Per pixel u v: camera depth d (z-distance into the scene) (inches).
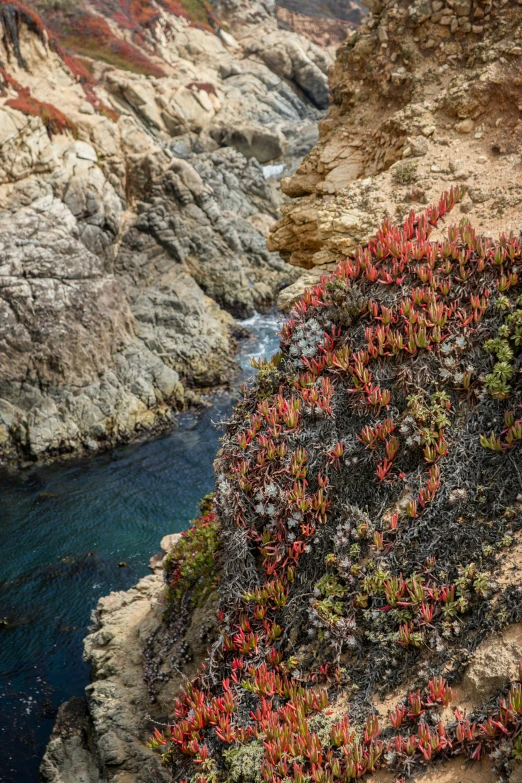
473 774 244.1
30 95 1411.2
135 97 1983.3
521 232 370.3
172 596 484.4
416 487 329.4
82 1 2297.0
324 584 328.5
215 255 1533.0
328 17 3531.0
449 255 369.1
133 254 1470.2
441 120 466.3
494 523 301.1
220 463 390.9
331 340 384.5
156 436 1093.8
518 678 251.0
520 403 322.7
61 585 725.9
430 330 354.3
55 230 1212.5
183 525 837.8
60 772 446.9
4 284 1099.9
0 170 1256.8
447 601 289.3
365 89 541.3
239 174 1935.3
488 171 420.5
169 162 1536.7
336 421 364.8
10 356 1082.1
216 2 2832.2
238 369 1289.4
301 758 274.7
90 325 1154.7
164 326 1304.1
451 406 338.6
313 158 555.2
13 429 1049.5
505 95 438.9
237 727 306.5
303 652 323.6
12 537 824.3
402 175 451.8
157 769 397.1
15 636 649.0
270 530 354.9
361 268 392.8
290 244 544.4
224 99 2304.4
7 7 1469.0
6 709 557.6
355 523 331.3
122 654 490.9
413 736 258.7
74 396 1100.5
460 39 477.4
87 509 884.6
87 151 1381.6
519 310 334.3
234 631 345.7
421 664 283.7
